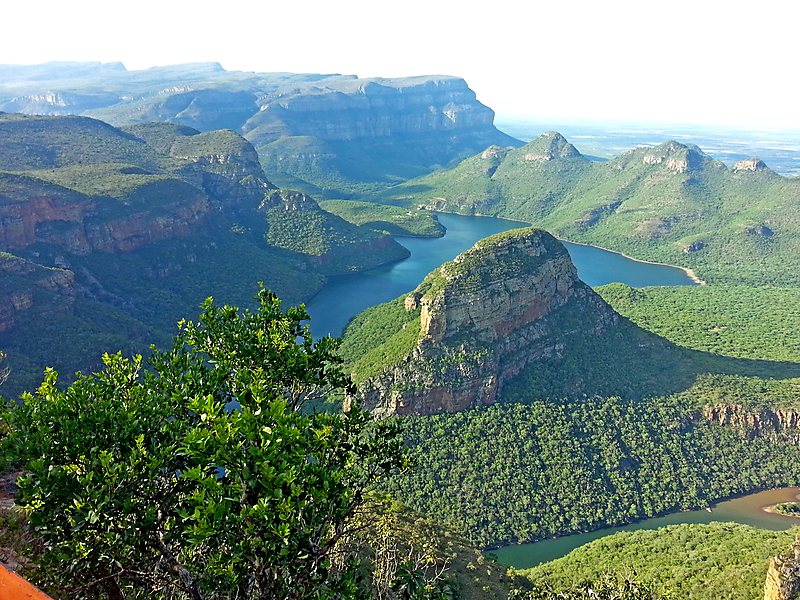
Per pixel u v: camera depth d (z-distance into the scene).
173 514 22.22
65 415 22.50
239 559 18.47
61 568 21.25
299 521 19.42
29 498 19.72
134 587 22.91
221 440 18.84
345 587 20.34
